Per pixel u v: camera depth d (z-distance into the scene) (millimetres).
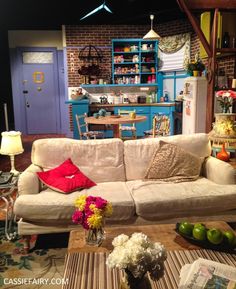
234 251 1683
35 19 7164
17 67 7879
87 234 1767
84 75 7363
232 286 1349
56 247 2582
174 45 7066
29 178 2590
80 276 1484
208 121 3922
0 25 7395
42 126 8305
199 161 2973
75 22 7184
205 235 1729
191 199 2441
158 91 7590
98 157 2949
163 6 6324
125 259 1175
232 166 2916
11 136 2922
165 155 2916
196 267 1490
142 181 2877
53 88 8078
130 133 7320
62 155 2918
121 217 2400
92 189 2662
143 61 7395
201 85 4242
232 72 4363
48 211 2352
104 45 7430
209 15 4027
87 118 5223
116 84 7414
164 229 1950
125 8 6590
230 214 2543
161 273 1232
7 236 2719
